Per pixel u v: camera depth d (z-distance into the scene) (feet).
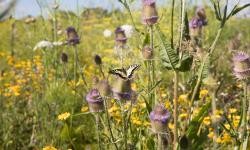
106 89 4.01
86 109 6.51
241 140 3.67
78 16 7.88
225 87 7.23
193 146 3.70
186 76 6.40
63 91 7.29
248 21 13.14
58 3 8.69
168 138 3.67
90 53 13.01
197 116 3.68
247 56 3.53
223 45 10.22
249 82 3.70
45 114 6.75
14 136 6.40
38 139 6.32
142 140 4.75
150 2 4.42
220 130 5.22
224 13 3.48
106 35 11.25
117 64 7.86
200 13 5.22
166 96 6.38
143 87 4.83
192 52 3.76
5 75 9.51
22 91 8.27
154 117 3.50
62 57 7.88
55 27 8.96
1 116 6.66
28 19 10.11
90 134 6.02
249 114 3.95
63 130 5.86
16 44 14.52
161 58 3.53
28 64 9.97
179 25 3.67
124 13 9.71
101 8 10.75
